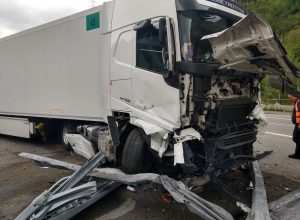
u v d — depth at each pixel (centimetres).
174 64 451
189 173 446
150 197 510
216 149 465
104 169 510
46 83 803
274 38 371
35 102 854
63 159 767
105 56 599
